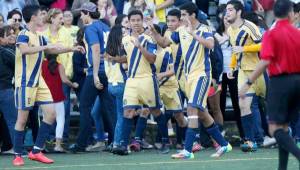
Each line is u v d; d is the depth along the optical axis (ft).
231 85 108.68
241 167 83.25
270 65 69.62
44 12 94.12
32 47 88.07
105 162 91.56
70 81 109.19
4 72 101.86
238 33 100.22
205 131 108.99
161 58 102.78
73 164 89.97
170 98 103.60
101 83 105.09
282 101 69.21
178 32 102.58
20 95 89.51
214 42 101.14
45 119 91.50
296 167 81.46
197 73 91.61
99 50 103.86
